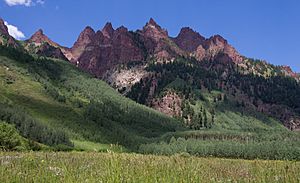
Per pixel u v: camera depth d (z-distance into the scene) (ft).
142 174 35.24
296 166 48.55
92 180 36.27
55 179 39.63
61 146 595.06
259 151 546.67
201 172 44.42
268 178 42.37
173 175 36.14
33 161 54.80
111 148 35.86
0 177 40.34
